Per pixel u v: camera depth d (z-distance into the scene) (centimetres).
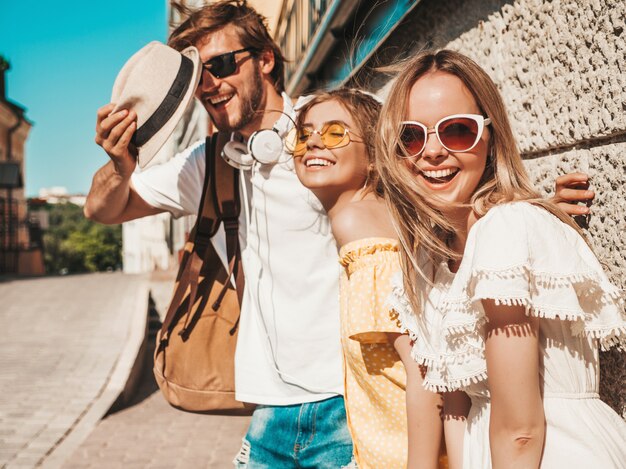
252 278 241
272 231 231
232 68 245
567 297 134
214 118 254
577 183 207
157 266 3462
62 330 1142
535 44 237
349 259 184
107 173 255
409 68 162
